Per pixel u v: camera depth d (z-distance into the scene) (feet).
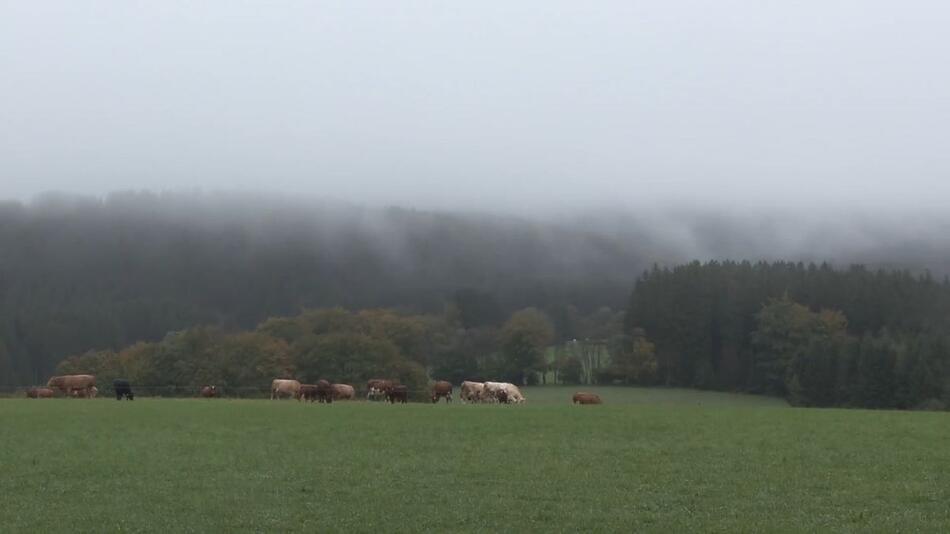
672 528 73.87
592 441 128.88
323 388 266.77
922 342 398.21
